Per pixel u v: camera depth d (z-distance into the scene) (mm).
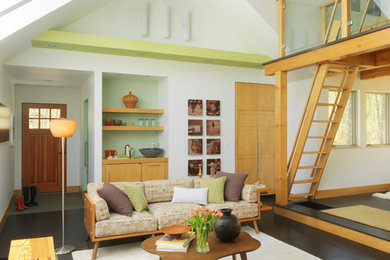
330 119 5395
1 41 3895
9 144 5973
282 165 5414
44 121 7445
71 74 5840
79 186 7645
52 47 5172
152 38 5891
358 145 7051
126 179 5715
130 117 6414
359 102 7039
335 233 4367
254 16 5559
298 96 6582
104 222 3537
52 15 4309
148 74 5926
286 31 5289
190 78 6262
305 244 3961
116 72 5695
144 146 6551
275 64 5414
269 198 6754
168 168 6047
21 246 2379
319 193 6422
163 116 6301
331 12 4535
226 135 6594
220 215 2846
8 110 5398
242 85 6770
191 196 4324
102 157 6070
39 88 7391
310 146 6406
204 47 6328
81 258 3539
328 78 6418
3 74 4984
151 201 4398
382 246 3732
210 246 2844
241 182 4555
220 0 5812
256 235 4316
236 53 6156
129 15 5723
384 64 4910
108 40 5211
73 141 7613
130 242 4066
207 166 6395
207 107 6387
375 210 5168
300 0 5039
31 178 7340
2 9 3830
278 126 5398
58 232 4480
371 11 3875
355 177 6961
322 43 4641
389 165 7473
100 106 5590
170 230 2953
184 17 6152
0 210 4844
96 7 5340
